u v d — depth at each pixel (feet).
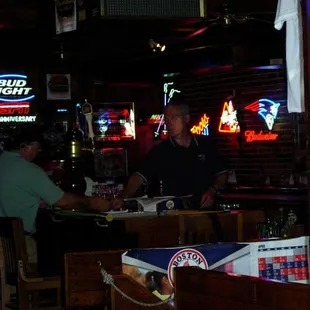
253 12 19.02
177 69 34.58
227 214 15.42
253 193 29.32
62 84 35.50
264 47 30.45
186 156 18.80
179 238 15.05
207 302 9.20
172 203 16.66
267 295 8.35
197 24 25.12
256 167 32.65
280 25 10.37
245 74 32.86
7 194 17.60
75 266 12.29
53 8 24.30
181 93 36.01
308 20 9.32
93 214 15.29
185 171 18.76
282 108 31.32
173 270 10.09
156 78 36.65
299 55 10.19
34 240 17.61
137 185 19.03
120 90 36.96
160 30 26.58
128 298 10.53
